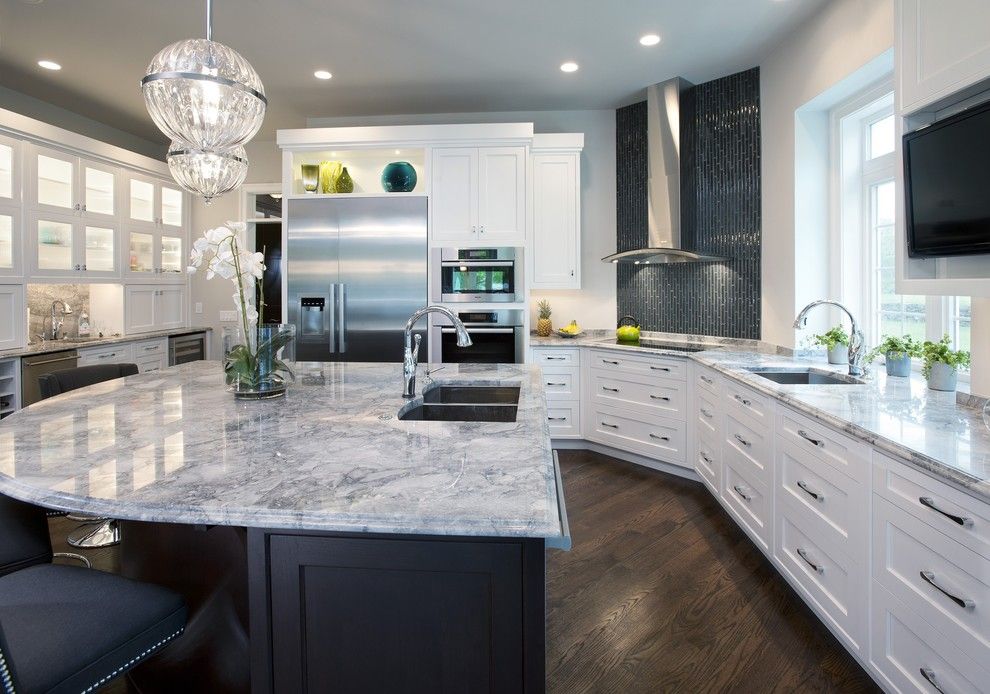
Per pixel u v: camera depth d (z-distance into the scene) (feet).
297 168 15.79
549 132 16.10
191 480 3.81
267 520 3.28
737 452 9.53
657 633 6.80
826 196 11.39
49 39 11.65
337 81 13.93
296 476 3.88
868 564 5.69
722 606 7.37
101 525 9.62
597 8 10.52
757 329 13.00
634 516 10.44
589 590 7.78
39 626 3.61
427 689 3.53
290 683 3.59
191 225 19.36
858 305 10.91
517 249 14.34
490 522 3.17
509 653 3.46
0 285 12.66
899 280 6.79
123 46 11.94
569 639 6.68
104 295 16.40
